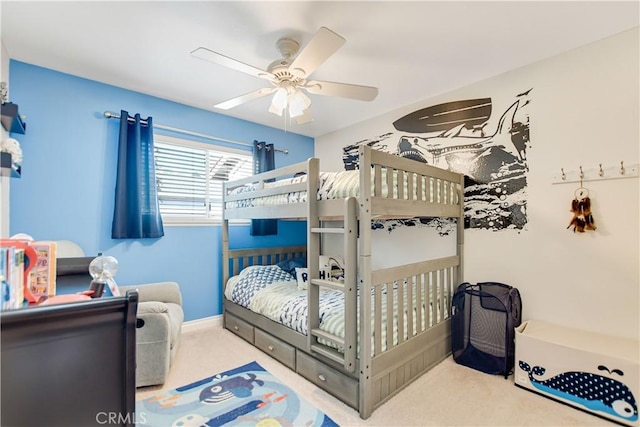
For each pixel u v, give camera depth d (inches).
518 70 98.7
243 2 67.8
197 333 124.7
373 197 74.2
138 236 111.0
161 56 90.8
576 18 74.0
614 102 81.7
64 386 33.3
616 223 81.4
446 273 105.6
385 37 81.4
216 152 138.5
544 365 79.1
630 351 72.2
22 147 93.9
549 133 92.6
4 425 30.7
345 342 72.7
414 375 87.4
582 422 69.3
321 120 147.4
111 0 66.9
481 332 94.8
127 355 36.2
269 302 105.4
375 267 137.8
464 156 111.9
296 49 83.5
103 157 107.9
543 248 93.7
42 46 85.4
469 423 68.9
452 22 75.2
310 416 71.7
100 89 107.5
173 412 72.8
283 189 95.4
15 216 92.4
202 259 131.6
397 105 129.3
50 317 31.8
